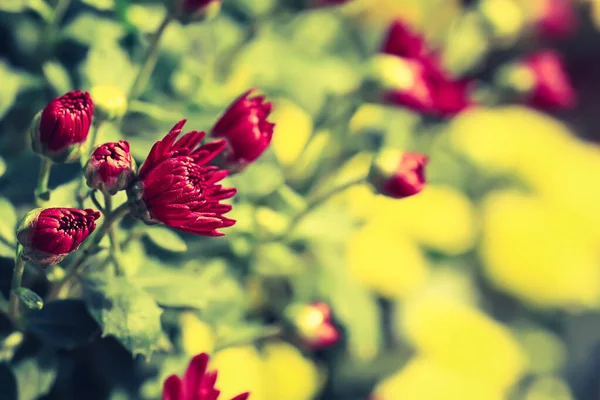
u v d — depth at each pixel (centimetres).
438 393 68
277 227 53
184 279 47
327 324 51
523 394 87
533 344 89
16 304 44
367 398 66
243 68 58
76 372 49
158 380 50
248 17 57
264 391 59
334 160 58
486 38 66
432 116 65
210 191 41
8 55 52
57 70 49
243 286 55
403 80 52
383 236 71
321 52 64
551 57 61
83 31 50
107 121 45
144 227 47
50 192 45
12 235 45
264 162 54
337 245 60
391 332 72
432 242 76
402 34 53
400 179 48
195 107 52
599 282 85
